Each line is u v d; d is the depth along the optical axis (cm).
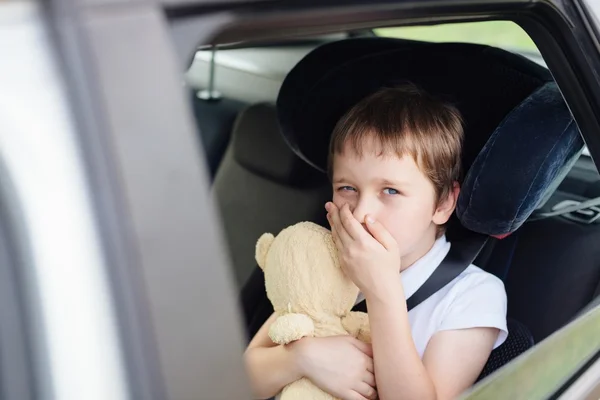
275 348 107
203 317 47
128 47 46
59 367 45
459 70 129
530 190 112
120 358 45
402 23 74
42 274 45
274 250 106
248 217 186
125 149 45
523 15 91
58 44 45
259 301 166
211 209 48
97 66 45
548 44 97
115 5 46
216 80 193
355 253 101
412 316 114
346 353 100
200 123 194
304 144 145
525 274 132
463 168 124
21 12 44
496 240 136
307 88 138
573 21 95
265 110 185
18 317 45
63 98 45
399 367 99
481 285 116
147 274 45
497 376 86
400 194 108
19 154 45
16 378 45
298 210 180
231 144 193
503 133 114
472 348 110
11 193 45
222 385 48
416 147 108
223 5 54
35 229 45
